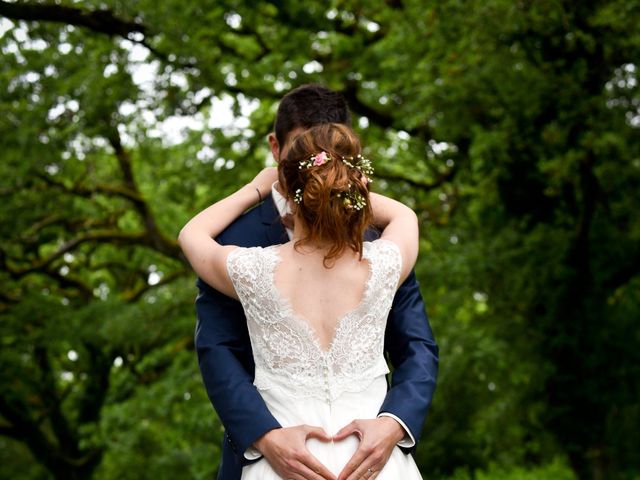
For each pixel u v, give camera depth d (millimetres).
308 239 2266
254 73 9195
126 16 8172
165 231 13883
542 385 9648
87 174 11094
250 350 2404
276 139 2736
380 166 11164
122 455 11773
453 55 8305
